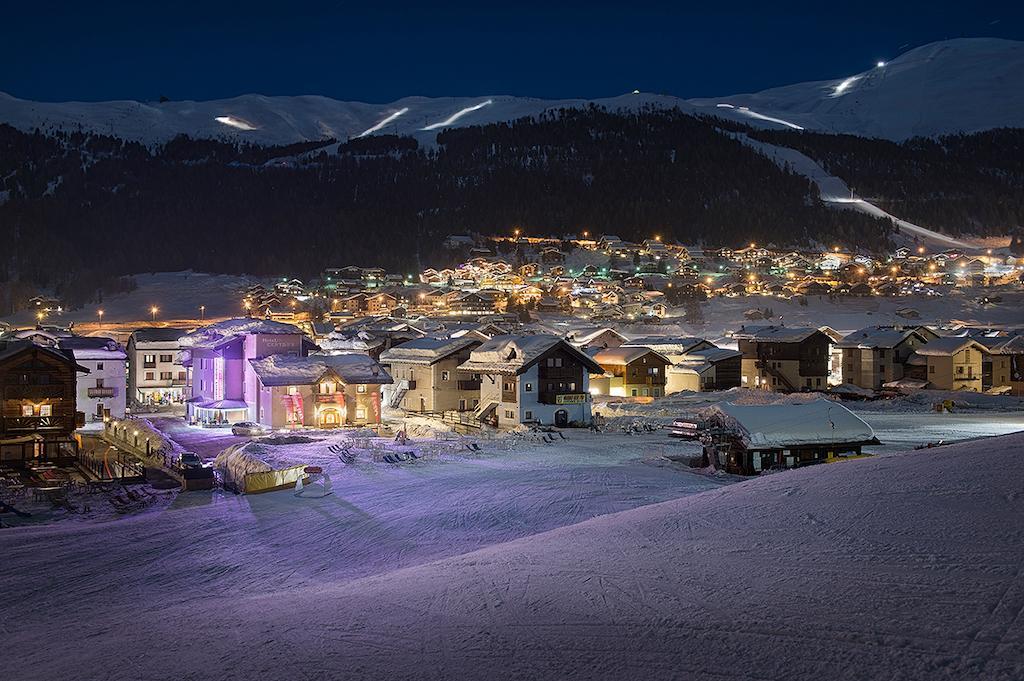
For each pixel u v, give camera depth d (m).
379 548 23.56
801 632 10.58
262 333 63.69
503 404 59.12
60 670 12.70
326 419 58.38
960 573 12.06
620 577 14.31
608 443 48.00
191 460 38.72
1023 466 18.36
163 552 24.09
